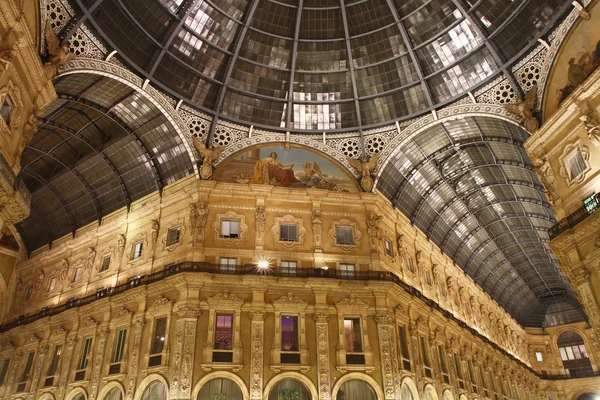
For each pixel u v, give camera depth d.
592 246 22.05
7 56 18.02
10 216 20.02
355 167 33.22
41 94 21.53
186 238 29.66
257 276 27.59
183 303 26.69
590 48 23.73
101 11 25.00
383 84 32.94
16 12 18.23
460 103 30.70
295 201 31.36
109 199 35.81
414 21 30.55
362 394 26.58
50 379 31.66
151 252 30.89
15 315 38.38
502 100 28.83
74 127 32.28
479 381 40.34
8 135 19.34
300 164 32.72
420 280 36.66
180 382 24.70
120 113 30.91
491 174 37.88
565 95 25.14
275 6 30.77
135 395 26.09
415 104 32.69
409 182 36.47
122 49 27.11
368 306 28.58
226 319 27.16
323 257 30.02
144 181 33.91
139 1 26.58
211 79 31.17
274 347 26.53
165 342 26.56
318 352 26.81
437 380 32.28
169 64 29.55
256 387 25.38
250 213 30.52
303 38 31.97
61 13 23.19
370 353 27.36
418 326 32.50
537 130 25.97
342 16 31.22
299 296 28.27
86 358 30.66
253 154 32.34
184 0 28.42
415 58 31.30
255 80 32.62
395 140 33.16
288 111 33.28
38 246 40.91
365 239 31.27
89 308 31.38
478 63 29.86
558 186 24.88
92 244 35.62
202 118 31.62
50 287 37.09
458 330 39.25
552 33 26.17
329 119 34.00
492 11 28.14
